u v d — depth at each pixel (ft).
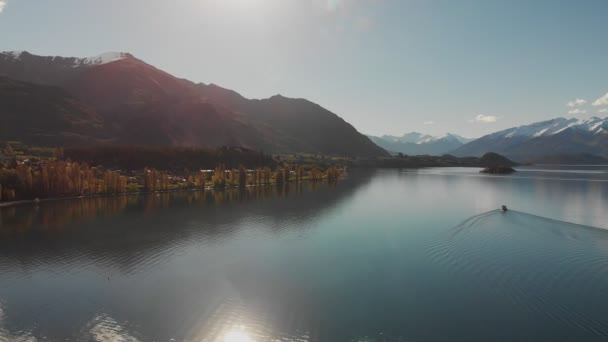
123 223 331.16
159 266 214.28
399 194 545.03
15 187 444.96
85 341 135.74
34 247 253.03
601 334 134.62
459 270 201.57
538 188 621.31
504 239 263.90
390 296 170.19
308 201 472.03
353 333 139.03
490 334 136.26
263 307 160.76
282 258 227.81
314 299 168.55
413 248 245.24
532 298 164.76
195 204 444.55
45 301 168.35
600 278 185.37
